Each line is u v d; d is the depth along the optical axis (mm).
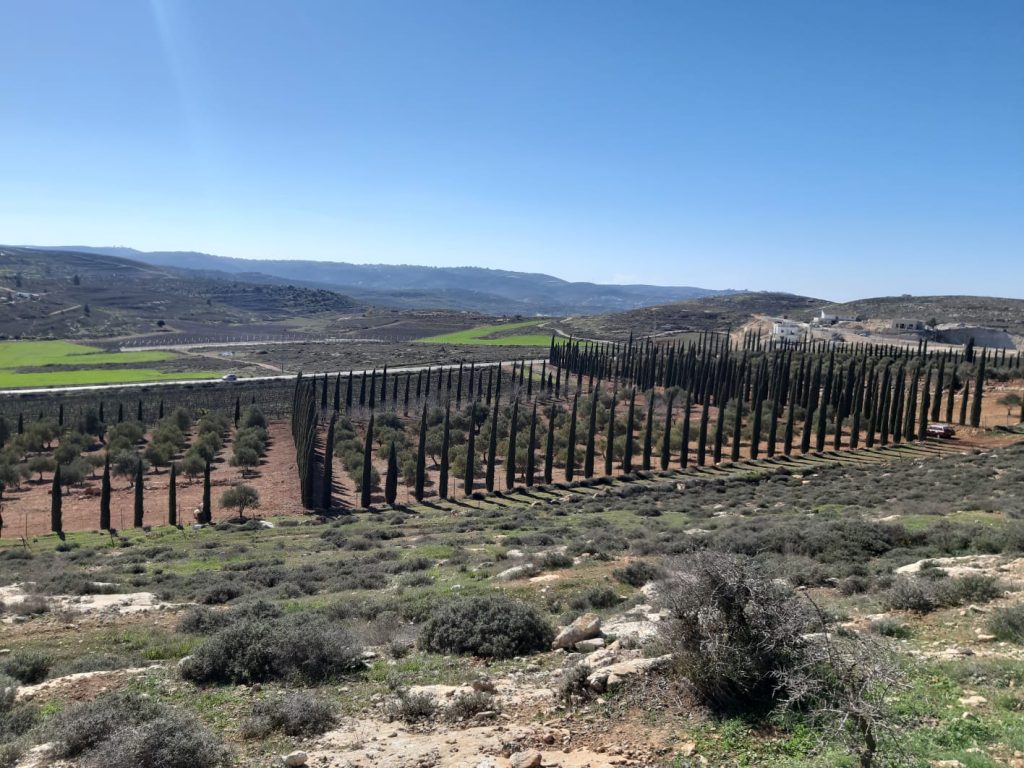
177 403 116875
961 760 8117
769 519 34031
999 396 93000
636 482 67812
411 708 11320
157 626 21188
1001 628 12922
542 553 28859
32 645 18734
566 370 135250
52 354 182875
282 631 14875
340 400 119875
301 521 60875
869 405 86812
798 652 9898
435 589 23297
